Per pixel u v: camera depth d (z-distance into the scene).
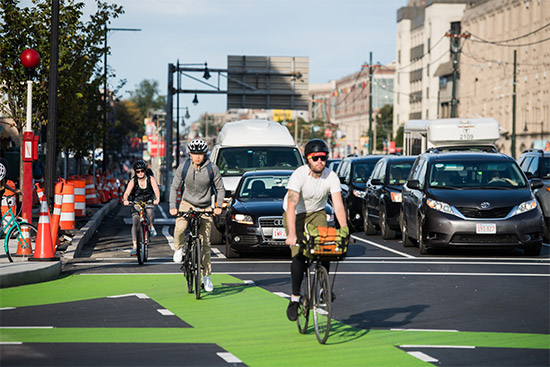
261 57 66.31
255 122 33.22
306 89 66.69
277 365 10.79
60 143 38.84
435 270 20.77
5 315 14.49
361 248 26.70
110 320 14.05
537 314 14.66
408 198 26.41
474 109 137.50
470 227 23.23
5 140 62.03
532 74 115.00
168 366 10.70
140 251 22.25
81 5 36.84
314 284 12.28
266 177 25.67
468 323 13.82
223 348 11.82
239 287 18.08
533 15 114.19
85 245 28.25
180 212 16.75
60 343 12.09
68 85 36.59
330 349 11.77
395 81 179.62
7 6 35.50
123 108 157.62
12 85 36.50
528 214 23.48
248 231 23.23
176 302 16.02
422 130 41.34
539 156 31.33
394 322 13.90
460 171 25.09
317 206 12.46
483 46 134.00
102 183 56.50
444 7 156.00
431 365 10.82
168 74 51.81
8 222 21.41
